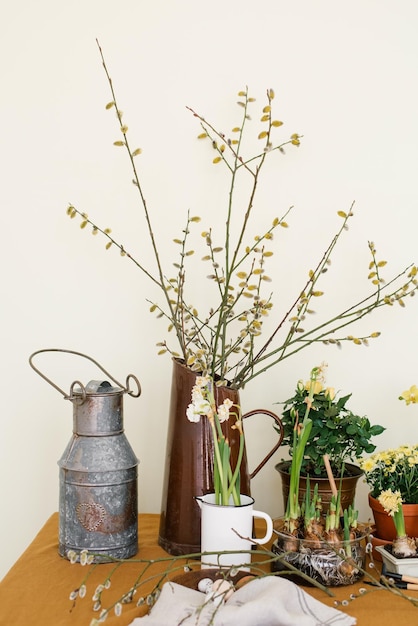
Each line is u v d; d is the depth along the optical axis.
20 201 2.11
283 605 1.24
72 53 2.10
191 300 2.05
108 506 1.61
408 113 2.01
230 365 2.03
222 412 1.57
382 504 1.58
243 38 2.05
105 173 2.09
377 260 2.02
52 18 2.10
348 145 2.03
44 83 2.10
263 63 2.04
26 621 1.30
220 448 1.58
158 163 2.07
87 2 2.09
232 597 1.32
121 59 2.08
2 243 2.11
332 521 1.51
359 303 1.89
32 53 2.10
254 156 2.04
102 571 1.55
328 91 2.03
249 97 2.04
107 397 1.64
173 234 2.07
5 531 2.13
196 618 1.24
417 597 1.43
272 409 2.03
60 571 1.55
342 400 1.79
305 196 2.03
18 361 2.11
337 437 1.72
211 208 2.05
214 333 2.03
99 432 1.64
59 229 2.10
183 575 1.44
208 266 2.05
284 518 1.60
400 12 2.01
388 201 2.01
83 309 2.09
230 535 1.52
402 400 1.99
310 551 1.47
